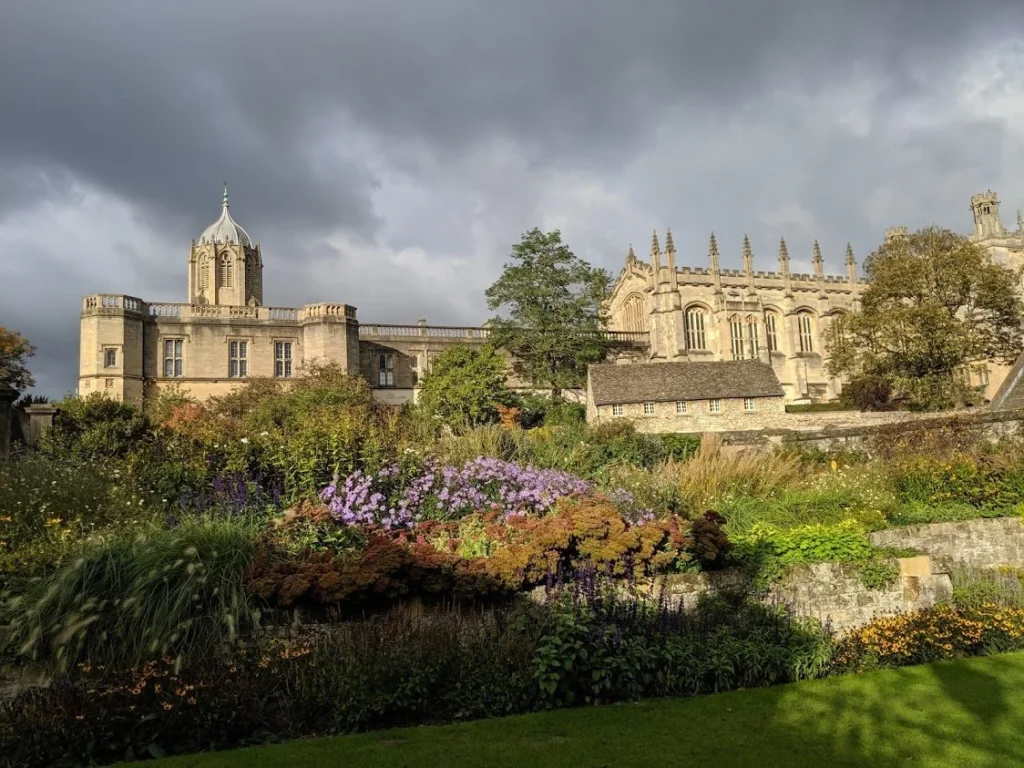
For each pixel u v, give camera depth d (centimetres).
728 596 1245
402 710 931
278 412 4119
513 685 963
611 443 2773
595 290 6297
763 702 954
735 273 8388
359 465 1683
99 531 1235
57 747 820
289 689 930
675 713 919
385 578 1062
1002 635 1194
